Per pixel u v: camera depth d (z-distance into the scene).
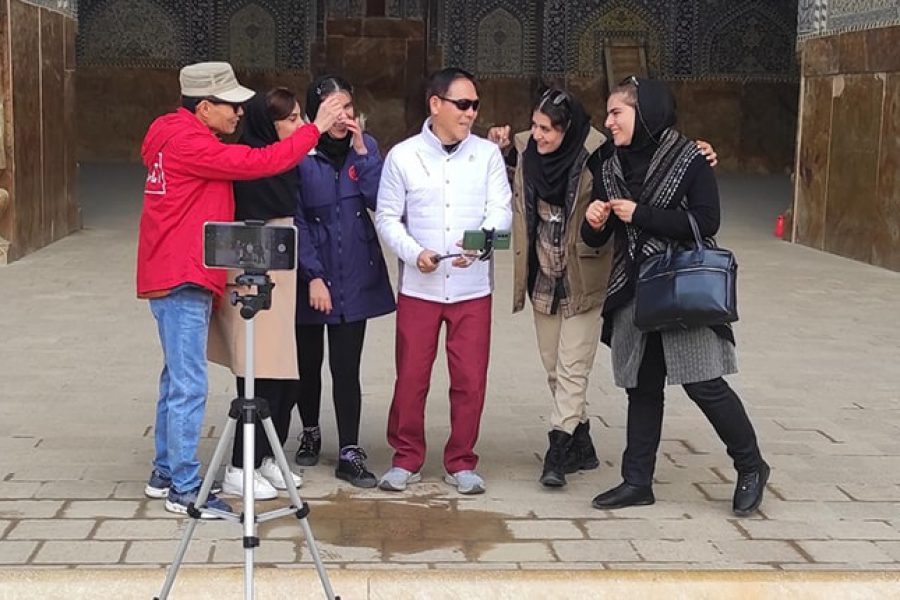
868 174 10.98
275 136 4.51
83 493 4.54
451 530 4.25
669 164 4.27
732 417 4.37
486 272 4.63
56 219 11.43
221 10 20.47
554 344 4.83
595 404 6.07
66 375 6.38
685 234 4.25
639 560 4.00
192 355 4.27
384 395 6.14
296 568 3.81
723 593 3.73
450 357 4.64
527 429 5.58
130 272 9.75
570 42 20.75
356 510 4.44
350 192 4.67
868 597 3.75
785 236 12.59
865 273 10.43
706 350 4.30
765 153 20.67
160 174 4.17
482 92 20.91
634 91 4.29
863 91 11.05
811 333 7.88
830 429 5.64
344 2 20.67
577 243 4.61
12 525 4.20
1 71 9.92
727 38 20.58
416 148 4.57
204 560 3.92
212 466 3.39
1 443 5.15
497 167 4.64
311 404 4.93
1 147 9.97
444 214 4.55
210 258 3.36
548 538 4.19
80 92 20.23
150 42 20.31
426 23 20.80
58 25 11.37
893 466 5.07
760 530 4.30
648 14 20.64
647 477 4.53
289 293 4.45
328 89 4.58
